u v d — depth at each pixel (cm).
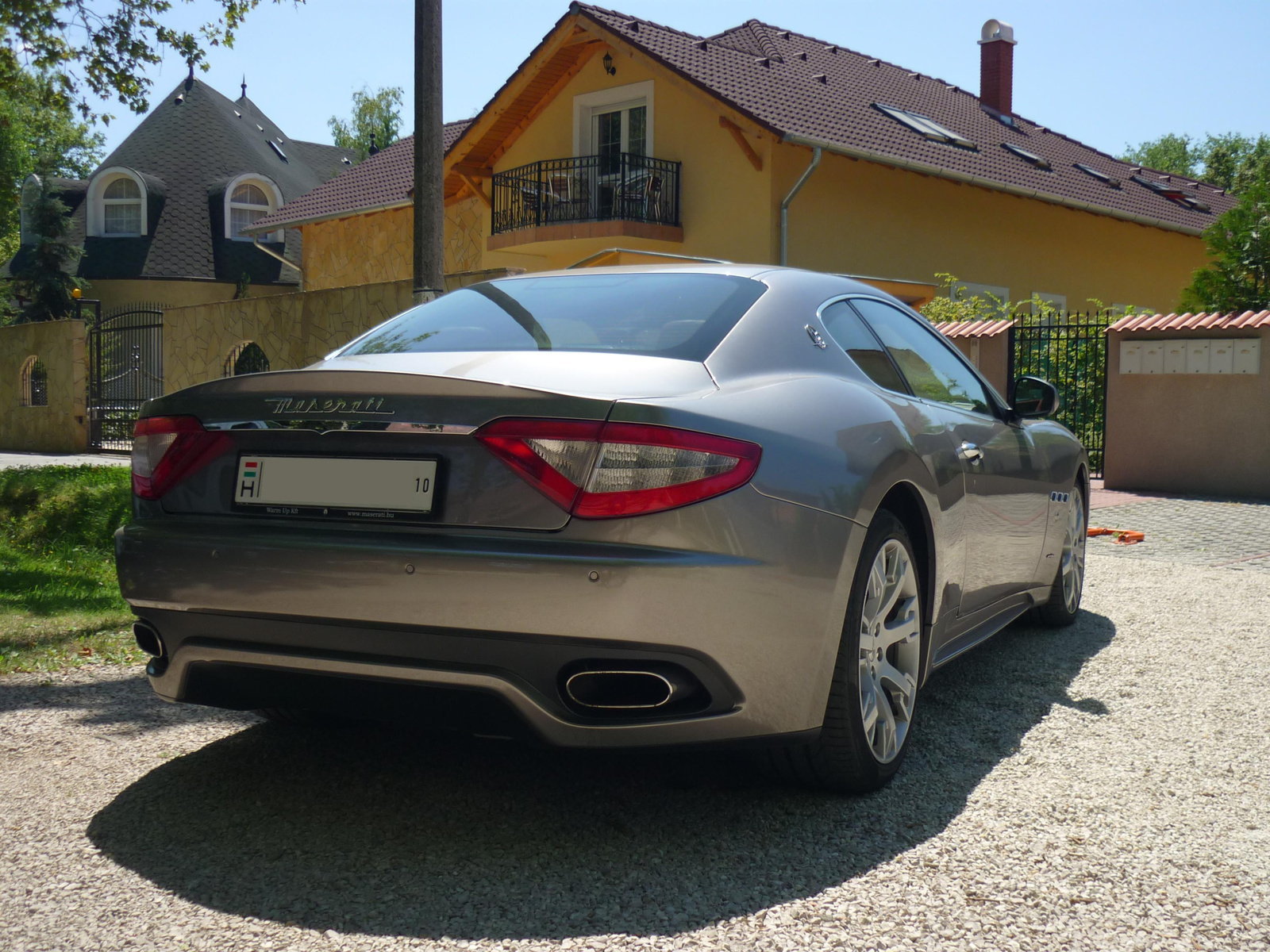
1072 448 481
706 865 246
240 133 3775
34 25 1009
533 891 232
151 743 333
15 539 756
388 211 2184
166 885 236
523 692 236
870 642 285
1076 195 2036
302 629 251
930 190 1878
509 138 1995
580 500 232
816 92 1850
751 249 1644
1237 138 6494
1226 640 474
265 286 3503
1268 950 209
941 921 220
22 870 243
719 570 234
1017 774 306
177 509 276
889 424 296
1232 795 290
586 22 1700
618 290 321
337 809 278
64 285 3353
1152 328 1146
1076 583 508
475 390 240
